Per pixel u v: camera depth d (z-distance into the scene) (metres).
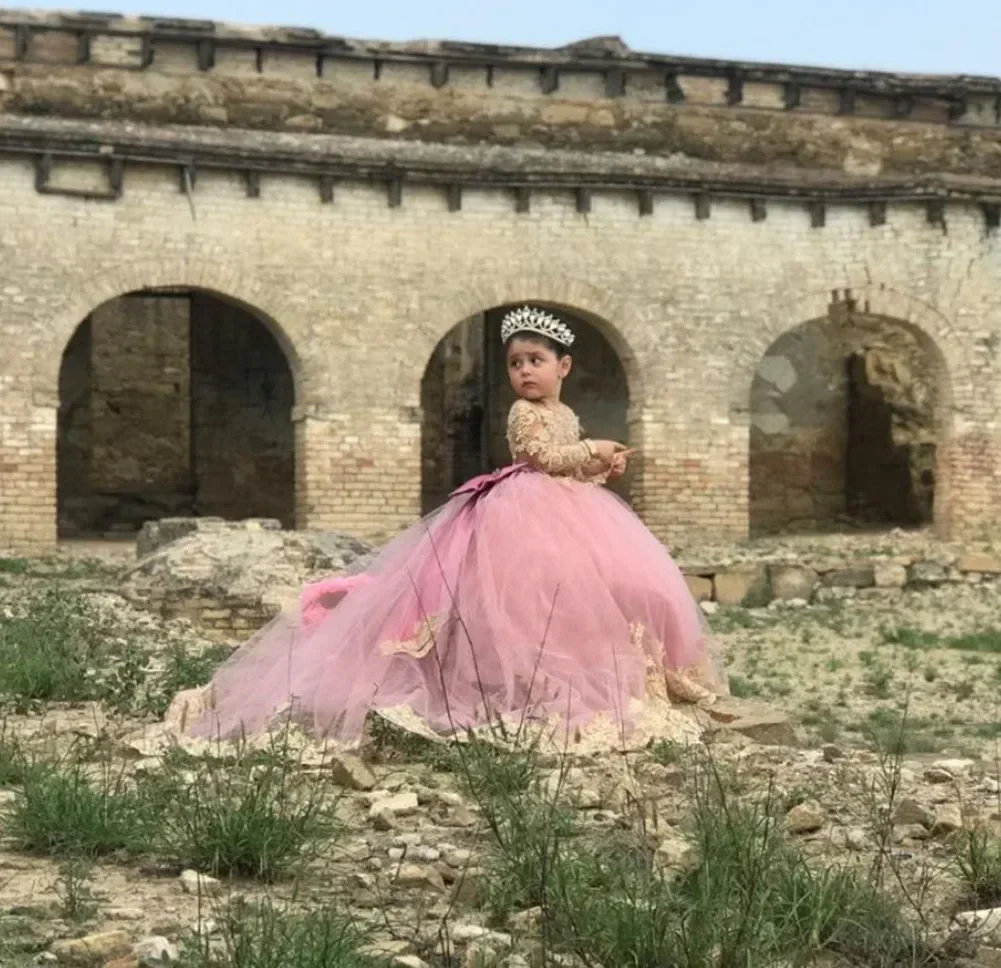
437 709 7.33
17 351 24.98
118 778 6.13
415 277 26.91
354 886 5.20
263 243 26.28
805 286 28.23
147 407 32.22
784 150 30.39
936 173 30.70
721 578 25.28
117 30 27.41
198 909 4.71
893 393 31.02
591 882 5.02
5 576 21.94
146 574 15.47
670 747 7.15
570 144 29.66
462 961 4.46
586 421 30.25
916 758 10.09
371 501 26.67
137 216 25.67
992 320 28.42
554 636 7.43
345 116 28.77
